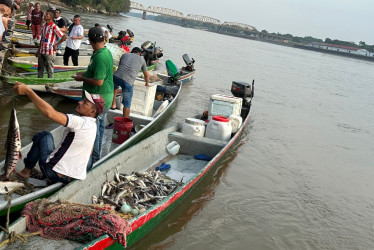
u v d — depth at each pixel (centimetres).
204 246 532
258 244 561
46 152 481
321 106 1797
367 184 878
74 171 478
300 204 714
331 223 664
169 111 1085
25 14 2964
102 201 519
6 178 468
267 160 912
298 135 1191
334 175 898
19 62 1159
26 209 412
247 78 2316
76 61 1204
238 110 983
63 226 399
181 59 2645
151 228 522
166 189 591
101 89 573
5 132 761
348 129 1408
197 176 626
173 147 778
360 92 2748
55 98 1045
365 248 604
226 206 654
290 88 2245
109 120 848
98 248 388
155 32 5647
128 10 10712
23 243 378
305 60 6288
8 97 983
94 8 8750
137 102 899
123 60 759
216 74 2209
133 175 611
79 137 470
